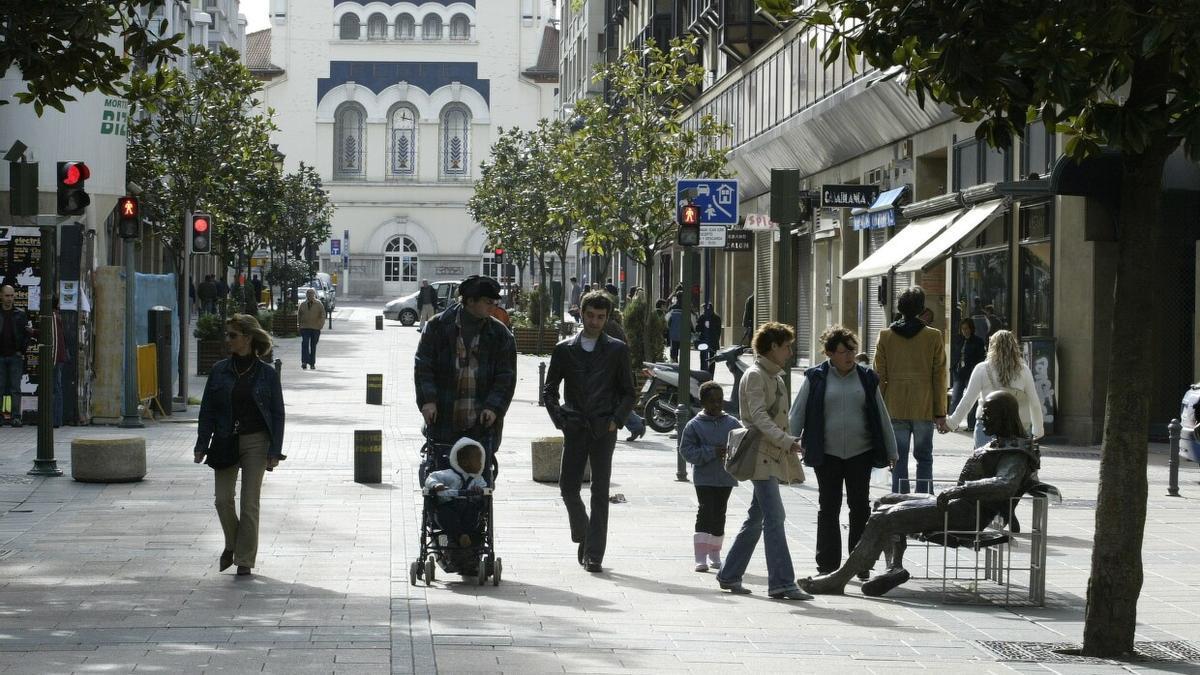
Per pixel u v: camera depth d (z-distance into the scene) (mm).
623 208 35656
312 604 11156
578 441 13289
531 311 54375
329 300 72312
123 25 14625
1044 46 9102
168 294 30766
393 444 24828
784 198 18453
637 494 18641
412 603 11289
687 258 20516
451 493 12188
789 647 9961
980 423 16609
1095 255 25688
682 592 12203
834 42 10555
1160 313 26328
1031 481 12273
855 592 12469
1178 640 10531
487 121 121688
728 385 36781
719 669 9141
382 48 121062
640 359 30828
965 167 31531
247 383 12578
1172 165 25094
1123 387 9828
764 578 13078
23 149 22344
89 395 26969
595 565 13148
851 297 42656
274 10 120375
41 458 19547
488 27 121500
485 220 81438
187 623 10305
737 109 53562
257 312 53875
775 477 12125
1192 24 8719
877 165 38469
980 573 13414
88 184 29812
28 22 13602
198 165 39969
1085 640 10000
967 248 30875
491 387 12883
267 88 120375
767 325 12367
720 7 52281
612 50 80938
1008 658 9742
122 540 14445
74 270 26516
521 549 14359
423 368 12812
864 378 12773
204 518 16000
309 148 120812
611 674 8867
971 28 9172
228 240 51719
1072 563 13883
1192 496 18969
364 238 120750
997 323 29203
